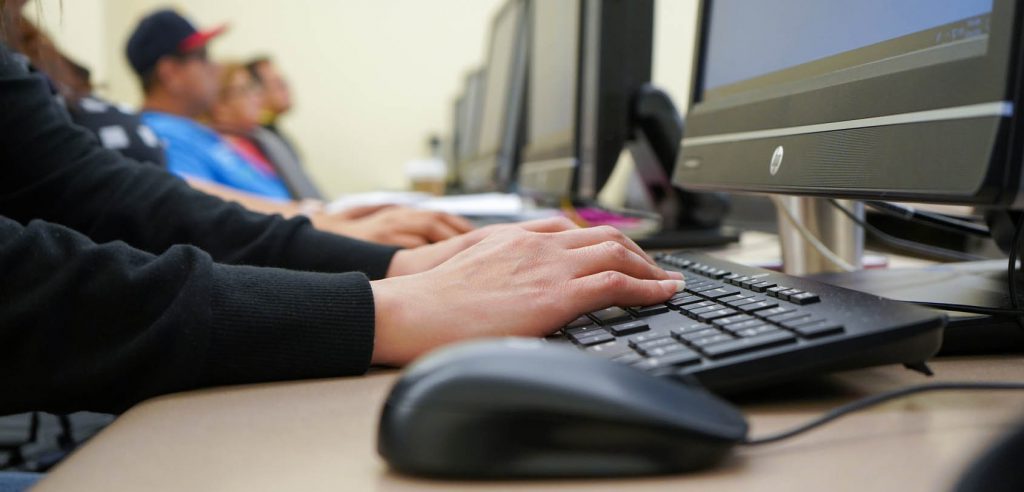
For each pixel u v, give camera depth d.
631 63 1.30
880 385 0.40
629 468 0.29
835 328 0.37
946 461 0.28
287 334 0.44
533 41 1.82
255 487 0.29
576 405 0.28
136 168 0.78
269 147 2.60
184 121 2.50
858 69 0.53
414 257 0.64
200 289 0.43
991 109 0.39
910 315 0.38
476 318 0.46
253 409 0.39
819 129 0.56
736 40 0.78
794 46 0.65
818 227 0.83
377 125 4.73
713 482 0.28
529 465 0.29
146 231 0.72
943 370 0.43
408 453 0.29
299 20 4.64
